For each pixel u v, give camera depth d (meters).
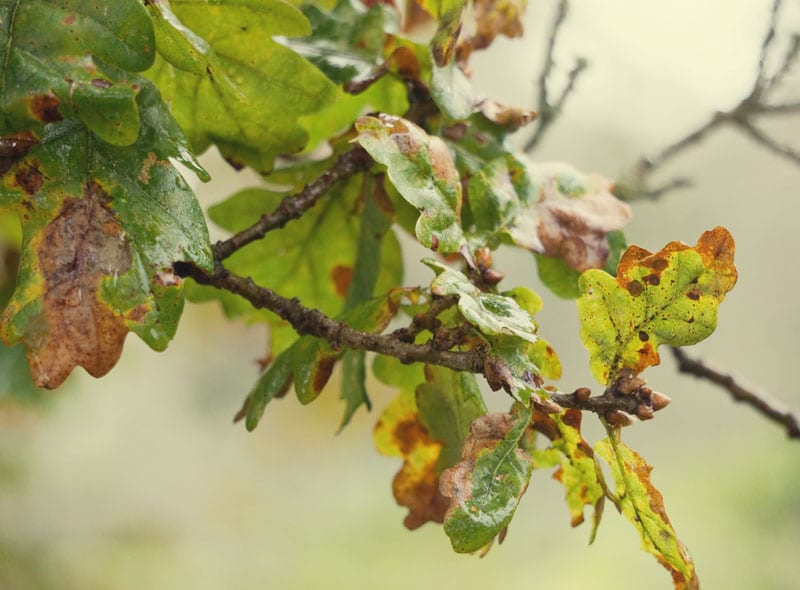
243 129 0.61
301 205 0.60
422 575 2.42
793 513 2.38
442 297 0.55
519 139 0.73
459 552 0.52
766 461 2.57
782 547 2.28
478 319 0.53
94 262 0.53
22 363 0.76
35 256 0.53
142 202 0.54
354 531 2.56
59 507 1.76
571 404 0.54
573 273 0.61
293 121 0.61
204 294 0.66
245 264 0.66
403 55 0.62
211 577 2.16
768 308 3.23
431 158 0.56
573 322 2.42
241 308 0.66
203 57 0.55
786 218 2.86
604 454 0.55
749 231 3.00
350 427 2.43
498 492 0.53
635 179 0.72
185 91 0.60
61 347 0.53
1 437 1.29
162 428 2.24
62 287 0.53
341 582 2.34
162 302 0.53
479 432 0.53
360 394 0.61
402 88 0.64
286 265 0.66
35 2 0.53
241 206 0.66
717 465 2.75
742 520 2.38
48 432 1.40
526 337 0.53
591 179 0.62
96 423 1.80
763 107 0.71
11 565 1.53
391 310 0.58
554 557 2.49
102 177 0.54
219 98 0.60
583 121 1.69
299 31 0.58
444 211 0.56
